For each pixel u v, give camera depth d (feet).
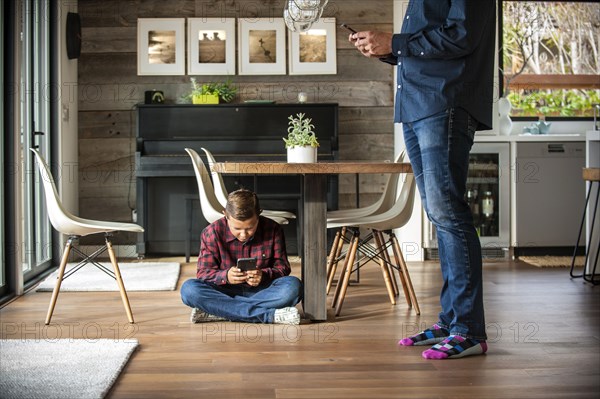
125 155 20.35
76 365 8.84
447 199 9.31
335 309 12.65
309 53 20.48
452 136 9.21
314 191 11.57
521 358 9.39
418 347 9.95
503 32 21.54
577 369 8.88
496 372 8.75
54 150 18.04
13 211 13.93
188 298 11.39
